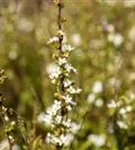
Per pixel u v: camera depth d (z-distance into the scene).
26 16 11.48
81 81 8.49
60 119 5.06
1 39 10.41
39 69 10.10
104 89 7.98
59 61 4.99
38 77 9.86
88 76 8.73
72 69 5.02
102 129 7.44
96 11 9.86
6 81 9.88
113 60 8.66
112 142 7.02
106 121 7.14
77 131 6.62
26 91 9.25
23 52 10.50
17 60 10.35
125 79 8.77
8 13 10.38
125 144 6.83
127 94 8.03
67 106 5.05
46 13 11.22
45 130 7.44
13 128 5.00
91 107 7.27
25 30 11.12
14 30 10.51
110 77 8.24
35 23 11.13
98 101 7.71
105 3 9.59
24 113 9.10
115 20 9.85
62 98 5.03
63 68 5.00
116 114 6.84
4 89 9.84
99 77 8.41
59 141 5.06
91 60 8.99
